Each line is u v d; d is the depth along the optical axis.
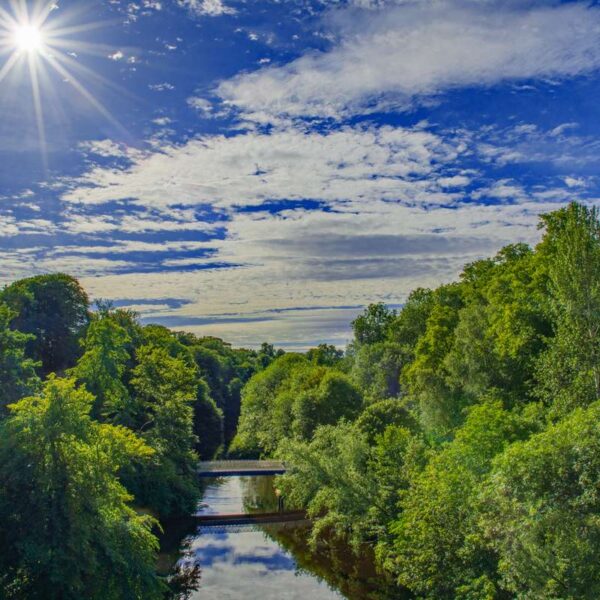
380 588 33.84
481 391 46.97
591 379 33.22
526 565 18.98
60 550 21.27
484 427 27.84
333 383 58.09
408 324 81.50
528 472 19.08
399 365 79.56
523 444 20.69
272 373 90.44
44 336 65.44
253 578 36.41
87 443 24.19
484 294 60.62
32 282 67.88
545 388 38.62
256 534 46.91
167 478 49.41
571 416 21.81
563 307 37.00
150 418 54.91
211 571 37.84
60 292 68.25
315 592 33.72
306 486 41.47
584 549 18.08
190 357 95.88
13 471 21.97
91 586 22.64
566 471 18.62
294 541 44.38
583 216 36.31
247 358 182.50
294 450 42.75
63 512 21.73
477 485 24.61
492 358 48.16
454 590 24.70
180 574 37.44
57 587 21.73
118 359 55.69
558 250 37.12
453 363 50.84
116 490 25.34
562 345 35.56
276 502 58.50
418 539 26.81
